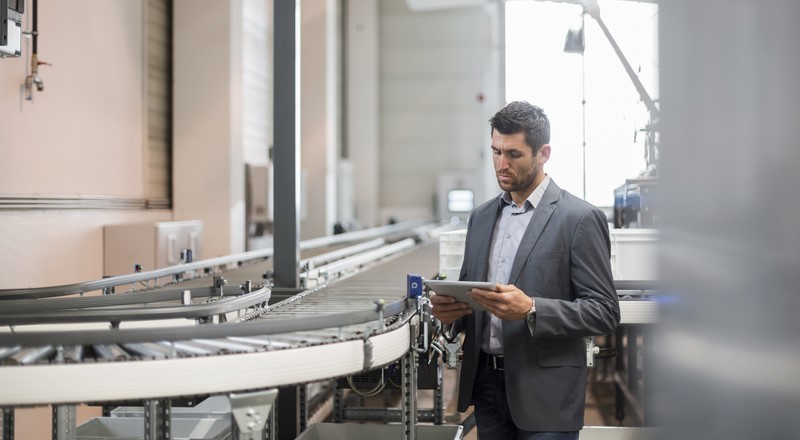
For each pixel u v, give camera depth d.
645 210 3.29
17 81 4.24
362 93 13.32
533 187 2.10
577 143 5.39
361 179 13.33
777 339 1.45
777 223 1.42
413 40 13.89
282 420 3.56
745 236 1.47
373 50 13.28
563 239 2.02
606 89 5.15
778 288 1.43
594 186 5.27
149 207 5.99
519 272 2.03
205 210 6.41
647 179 3.31
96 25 5.16
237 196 6.55
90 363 1.57
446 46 13.84
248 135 7.61
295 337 1.90
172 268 3.54
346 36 13.31
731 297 1.50
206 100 6.40
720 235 1.51
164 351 1.74
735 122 1.46
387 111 13.94
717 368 1.53
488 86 12.02
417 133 13.91
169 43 6.44
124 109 5.61
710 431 1.55
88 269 5.02
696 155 1.54
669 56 1.59
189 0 6.39
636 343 3.91
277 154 3.30
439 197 13.40
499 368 2.08
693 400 1.59
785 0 1.38
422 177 13.88
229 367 1.65
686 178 1.57
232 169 6.42
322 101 9.44
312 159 9.43
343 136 13.27
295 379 1.73
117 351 1.79
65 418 2.53
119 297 2.45
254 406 1.70
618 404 4.55
